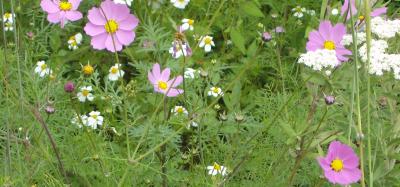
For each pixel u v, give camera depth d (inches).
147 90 50.1
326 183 43.0
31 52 52.9
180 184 43.4
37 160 41.7
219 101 55.7
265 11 70.2
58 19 38.9
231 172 41.9
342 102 38.0
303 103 47.4
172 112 46.7
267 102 52.1
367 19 29.8
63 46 61.4
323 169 35.1
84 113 47.9
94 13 37.1
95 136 46.7
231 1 62.7
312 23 62.1
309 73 38.8
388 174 37.8
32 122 43.6
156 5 57.8
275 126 46.5
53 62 55.0
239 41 58.3
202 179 41.7
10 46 53.2
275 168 44.6
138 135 43.2
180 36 39.8
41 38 58.5
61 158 43.9
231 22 61.8
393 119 37.9
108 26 36.8
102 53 58.5
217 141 48.4
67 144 45.3
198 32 56.9
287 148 41.3
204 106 48.4
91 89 49.2
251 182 44.3
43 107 45.0
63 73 55.4
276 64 61.3
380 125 37.1
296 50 62.9
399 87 37.0
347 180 34.8
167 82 42.4
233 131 47.3
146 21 58.7
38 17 60.2
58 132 47.9
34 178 40.9
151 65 49.4
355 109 36.9
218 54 62.6
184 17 60.8
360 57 36.4
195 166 44.2
